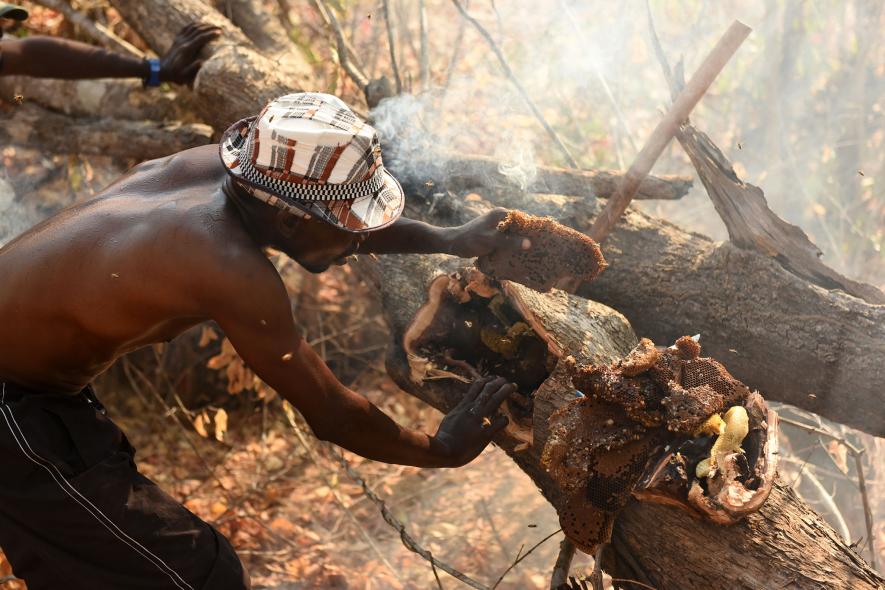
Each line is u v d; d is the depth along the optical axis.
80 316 1.72
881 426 2.35
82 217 1.76
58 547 1.84
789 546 1.87
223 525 3.47
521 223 1.98
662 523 1.96
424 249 2.07
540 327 2.14
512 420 2.14
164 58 3.24
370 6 4.56
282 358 1.66
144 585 1.85
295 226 1.69
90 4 3.97
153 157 3.58
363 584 3.17
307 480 3.81
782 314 2.43
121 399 4.21
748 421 1.86
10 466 1.80
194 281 1.62
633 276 2.65
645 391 1.82
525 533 3.35
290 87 3.11
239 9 3.63
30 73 3.05
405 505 3.62
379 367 4.35
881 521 3.02
